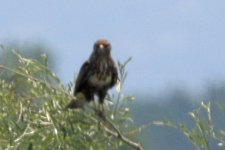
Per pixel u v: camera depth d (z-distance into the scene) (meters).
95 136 16.31
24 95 16.19
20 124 16.00
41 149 15.91
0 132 15.91
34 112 16.11
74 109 16.31
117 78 17.67
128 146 16.61
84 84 17.84
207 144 16.12
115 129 16.36
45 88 16.23
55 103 16.20
